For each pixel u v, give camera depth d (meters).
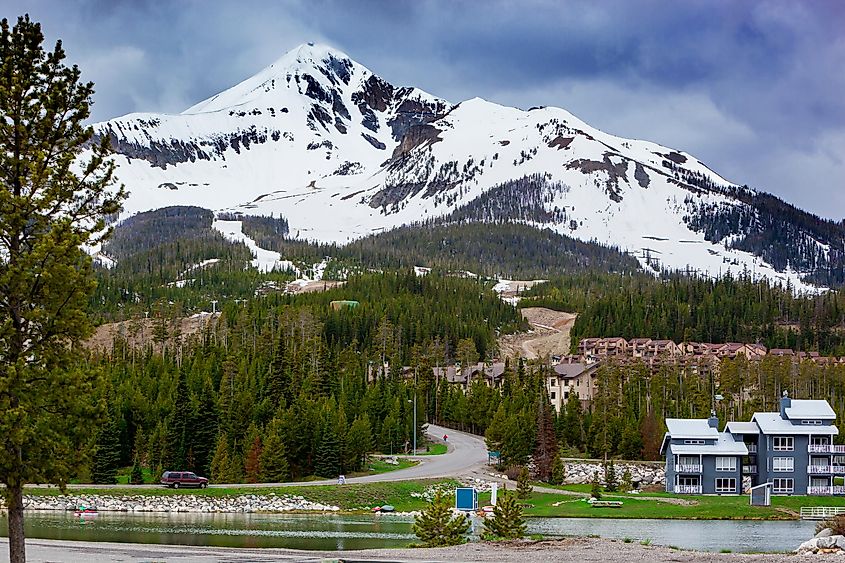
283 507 113.81
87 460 44.91
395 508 117.31
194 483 121.06
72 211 44.84
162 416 147.50
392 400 173.88
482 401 191.25
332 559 57.91
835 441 152.50
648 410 180.50
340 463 138.62
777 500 125.88
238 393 149.38
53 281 42.84
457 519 73.94
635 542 73.69
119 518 99.88
